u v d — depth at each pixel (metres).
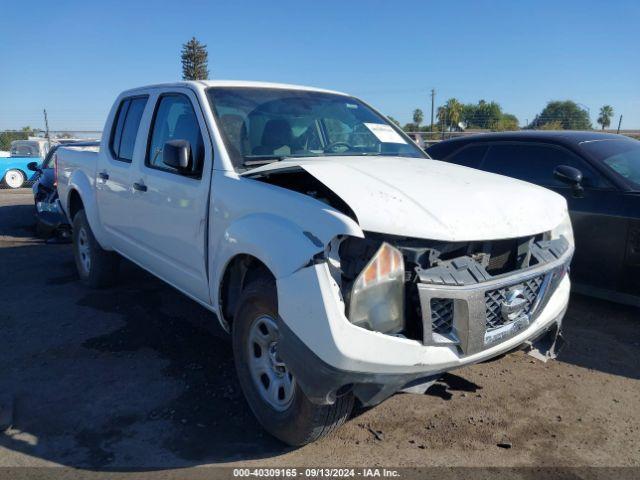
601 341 4.44
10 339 4.46
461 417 3.30
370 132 4.40
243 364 3.13
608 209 4.78
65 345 4.33
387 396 2.58
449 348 2.59
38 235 9.20
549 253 3.09
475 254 2.79
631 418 3.31
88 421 3.24
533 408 3.42
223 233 3.25
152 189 4.10
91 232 5.52
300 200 2.75
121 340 4.42
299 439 2.82
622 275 4.73
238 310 3.08
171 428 3.16
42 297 5.55
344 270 2.53
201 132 3.64
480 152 6.12
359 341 2.39
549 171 5.42
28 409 3.38
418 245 2.60
